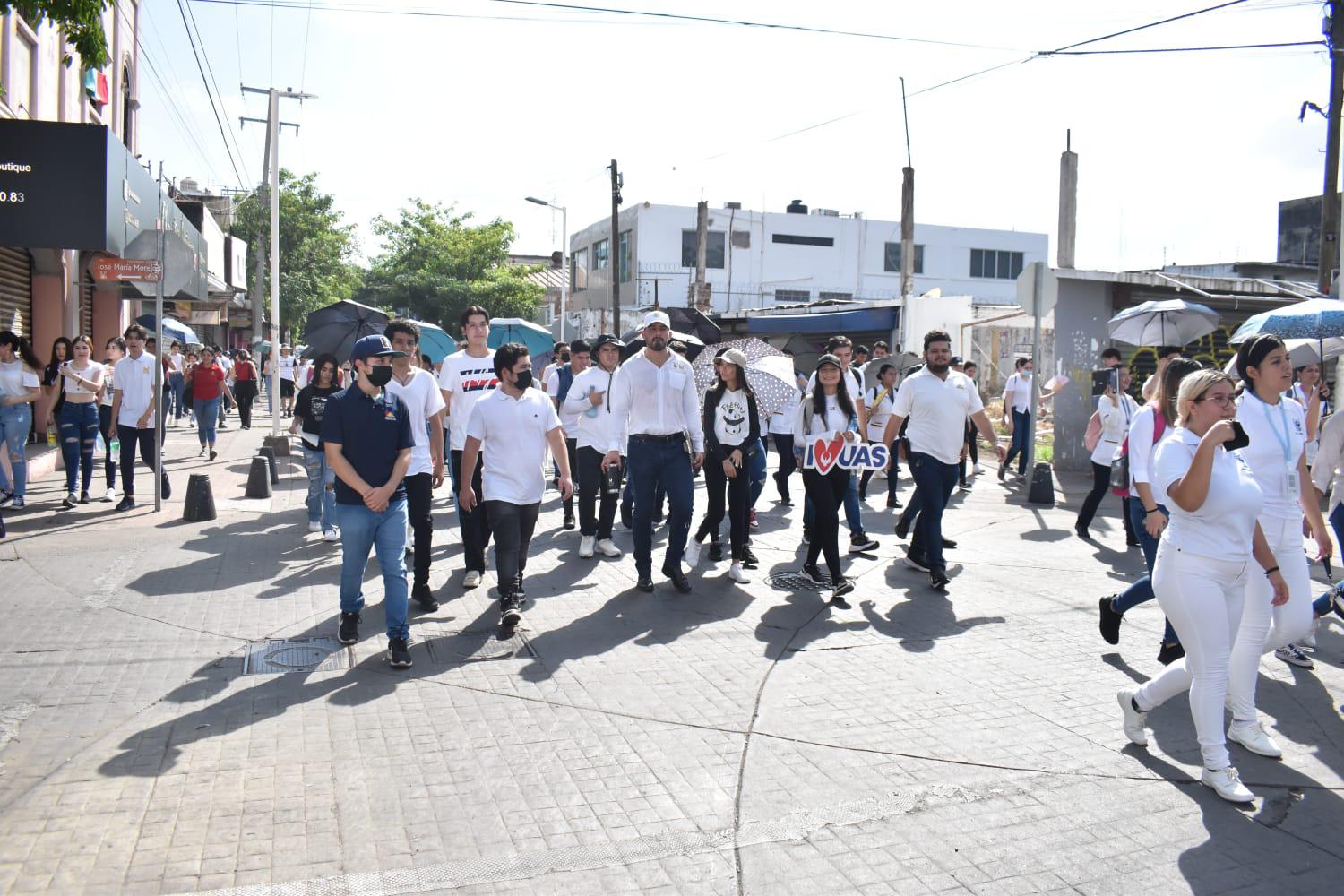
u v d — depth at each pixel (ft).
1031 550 30.25
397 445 18.37
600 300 155.53
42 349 50.60
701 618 21.91
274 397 57.88
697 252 130.93
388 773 13.82
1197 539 13.47
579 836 12.16
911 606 23.26
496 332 62.69
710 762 14.34
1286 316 25.36
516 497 20.67
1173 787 13.73
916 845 12.07
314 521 30.40
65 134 33.35
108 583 24.04
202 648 19.22
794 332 81.25
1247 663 14.87
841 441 23.82
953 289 157.79
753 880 11.25
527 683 17.60
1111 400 32.07
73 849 11.56
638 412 23.81
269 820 12.39
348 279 156.15
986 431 25.54
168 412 77.97
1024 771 14.17
